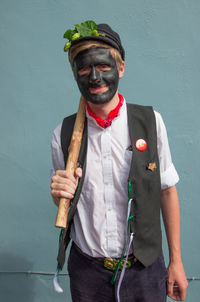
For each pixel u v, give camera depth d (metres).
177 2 1.56
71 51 1.00
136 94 1.64
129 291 1.08
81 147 1.07
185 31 1.58
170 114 1.64
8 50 1.70
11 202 1.79
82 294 1.13
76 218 1.12
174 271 1.13
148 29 1.60
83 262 1.11
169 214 1.15
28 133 1.74
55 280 1.03
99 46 0.96
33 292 1.82
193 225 1.70
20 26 1.67
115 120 1.06
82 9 1.62
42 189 1.77
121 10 1.60
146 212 1.04
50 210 1.79
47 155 1.75
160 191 1.07
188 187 1.68
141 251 1.05
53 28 1.66
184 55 1.60
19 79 1.71
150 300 1.09
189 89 1.62
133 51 1.62
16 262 1.82
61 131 1.13
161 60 1.61
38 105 1.72
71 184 0.97
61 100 1.71
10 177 1.78
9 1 1.66
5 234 1.81
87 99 1.00
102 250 1.07
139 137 1.04
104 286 1.10
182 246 1.71
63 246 1.04
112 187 1.05
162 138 1.10
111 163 1.05
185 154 1.66
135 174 1.02
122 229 1.06
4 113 1.74
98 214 1.06
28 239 1.81
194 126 1.64
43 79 1.70
